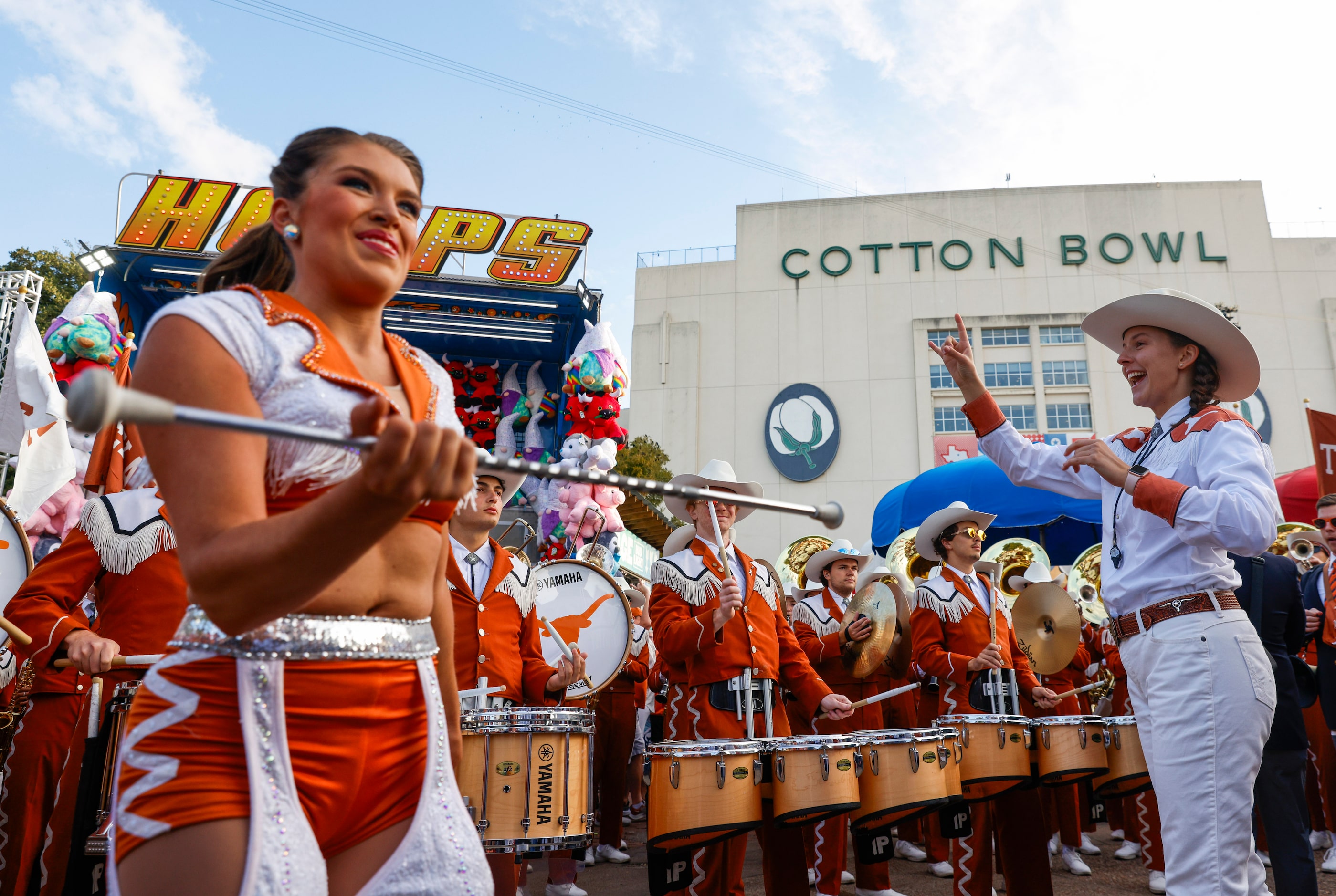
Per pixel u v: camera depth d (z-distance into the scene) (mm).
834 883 5375
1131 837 7074
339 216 1617
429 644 1590
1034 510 12422
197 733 1340
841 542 7977
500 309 9984
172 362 1359
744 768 3945
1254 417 42312
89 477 5633
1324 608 6777
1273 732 3781
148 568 3633
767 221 47500
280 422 1412
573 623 5898
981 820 4961
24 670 4230
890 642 6449
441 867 1510
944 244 46250
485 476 4879
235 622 1217
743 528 42875
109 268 9055
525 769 3854
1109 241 45594
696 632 4836
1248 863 3123
